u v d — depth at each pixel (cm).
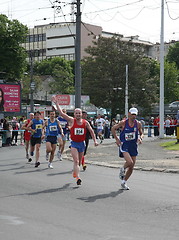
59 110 925
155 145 2186
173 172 1124
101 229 547
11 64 5544
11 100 3450
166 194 794
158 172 1136
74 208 679
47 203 720
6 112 3419
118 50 5662
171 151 1797
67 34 10706
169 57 8969
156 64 7888
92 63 5653
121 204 708
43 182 957
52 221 592
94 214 636
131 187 878
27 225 570
